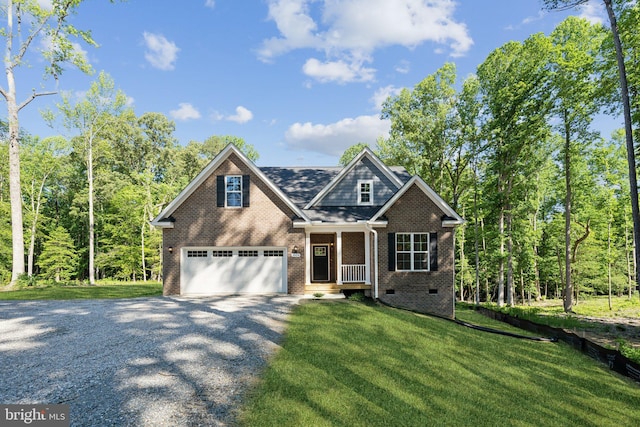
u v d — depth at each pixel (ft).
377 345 28.71
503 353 30.37
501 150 90.38
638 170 63.77
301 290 54.80
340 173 60.95
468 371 25.00
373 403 18.78
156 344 27.02
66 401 17.57
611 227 114.73
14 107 64.23
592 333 55.57
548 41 78.23
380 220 53.98
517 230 103.55
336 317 37.76
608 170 97.04
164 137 152.56
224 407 17.34
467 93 97.71
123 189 123.75
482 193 103.55
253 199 55.88
